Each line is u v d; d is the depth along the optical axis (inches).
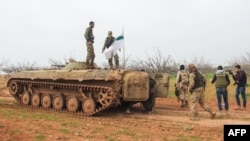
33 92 700.0
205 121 515.5
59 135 387.2
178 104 759.7
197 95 524.4
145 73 582.6
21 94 738.2
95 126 458.0
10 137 369.4
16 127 424.2
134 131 427.5
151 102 620.7
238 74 654.5
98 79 557.0
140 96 573.0
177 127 462.6
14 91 735.1
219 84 600.1
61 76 612.1
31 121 477.1
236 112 618.2
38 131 405.4
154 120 528.1
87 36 654.5
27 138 368.2
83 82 589.9
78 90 598.2
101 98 560.4
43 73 655.1
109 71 563.5
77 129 428.1
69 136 384.5
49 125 449.7
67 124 464.4
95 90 568.1
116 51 665.6
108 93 547.5
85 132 410.3
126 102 622.2
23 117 512.4
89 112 572.7
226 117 556.4
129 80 561.0
